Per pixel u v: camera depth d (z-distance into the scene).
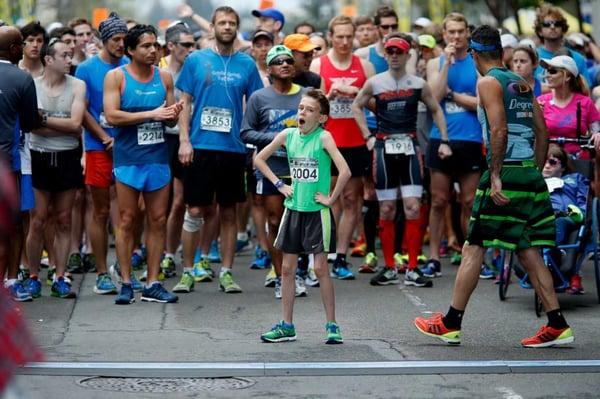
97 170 28.42
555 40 34.31
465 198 31.75
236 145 28.80
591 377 19.34
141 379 19.22
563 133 29.31
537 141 22.38
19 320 11.04
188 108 28.75
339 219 32.31
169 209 32.12
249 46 38.00
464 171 31.50
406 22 63.50
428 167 31.50
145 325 24.28
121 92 26.75
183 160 28.31
